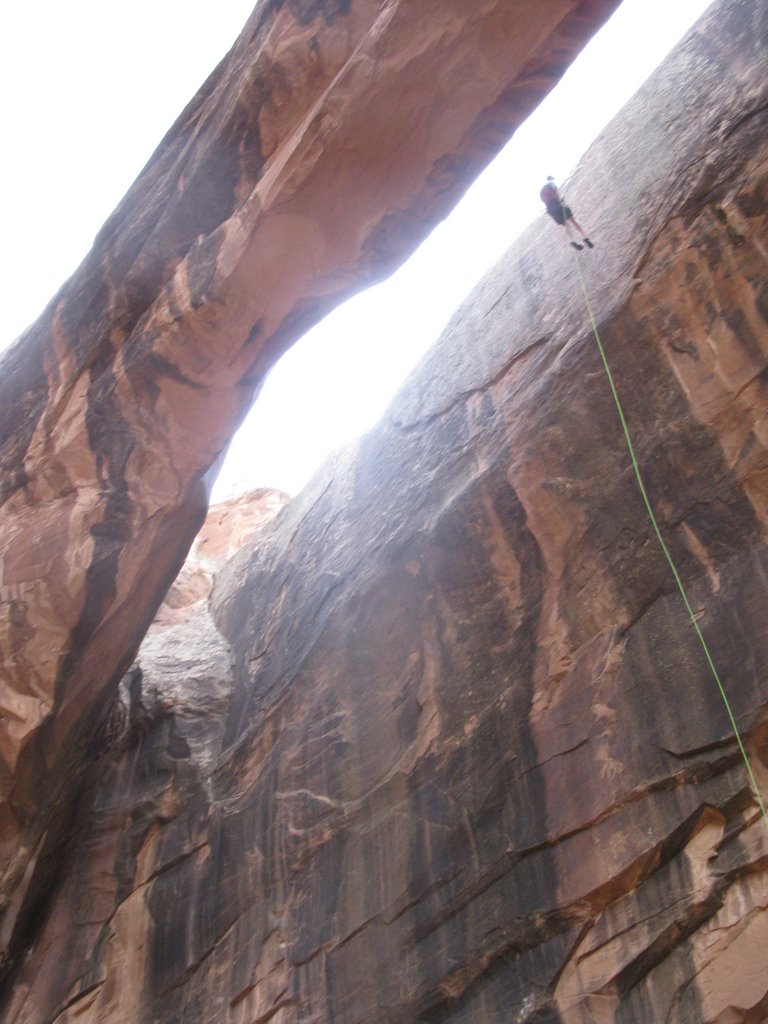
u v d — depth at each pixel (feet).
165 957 37.22
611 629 31.17
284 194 31.07
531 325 37.50
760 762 26.66
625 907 27.32
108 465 36.11
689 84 34.68
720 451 30.48
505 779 31.40
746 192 30.42
